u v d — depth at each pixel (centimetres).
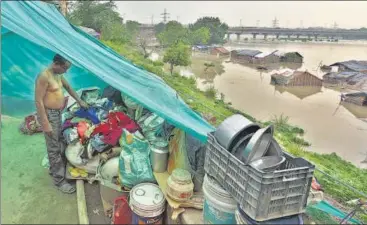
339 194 655
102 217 305
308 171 223
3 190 332
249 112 2391
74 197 333
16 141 433
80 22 2991
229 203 245
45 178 361
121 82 372
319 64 3950
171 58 3481
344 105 2630
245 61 5169
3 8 319
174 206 286
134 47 4091
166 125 365
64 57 320
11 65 475
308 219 296
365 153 1616
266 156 232
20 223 289
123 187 326
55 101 329
